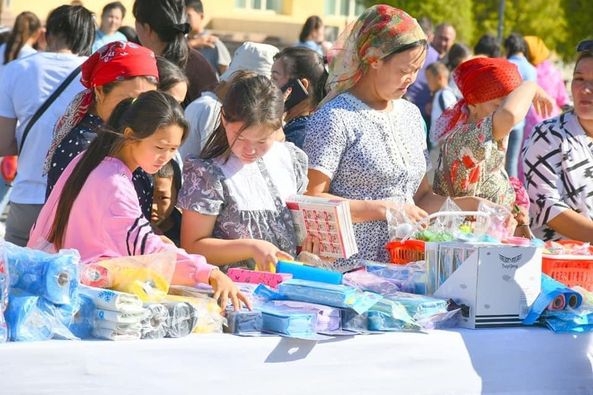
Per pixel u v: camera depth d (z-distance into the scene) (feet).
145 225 10.96
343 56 14.28
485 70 15.62
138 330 9.65
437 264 11.84
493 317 11.52
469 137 14.62
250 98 11.98
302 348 10.25
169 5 17.58
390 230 13.66
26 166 16.21
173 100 11.06
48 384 9.14
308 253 12.98
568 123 15.92
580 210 15.79
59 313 9.51
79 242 11.05
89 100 13.21
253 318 10.40
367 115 14.08
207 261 12.35
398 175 14.14
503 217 13.87
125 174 11.06
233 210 12.58
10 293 9.48
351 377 10.52
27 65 16.67
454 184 14.98
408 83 13.99
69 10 17.19
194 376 9.73
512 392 11.49
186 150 15.75
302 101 16.63
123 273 10.12
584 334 11.92
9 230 16.51
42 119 16.16
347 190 14.12
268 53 18.81
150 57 13.15
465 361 11.13
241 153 12.24
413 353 10.82
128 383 9.45
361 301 10.78
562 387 11.82
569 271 12.88
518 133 30.50
